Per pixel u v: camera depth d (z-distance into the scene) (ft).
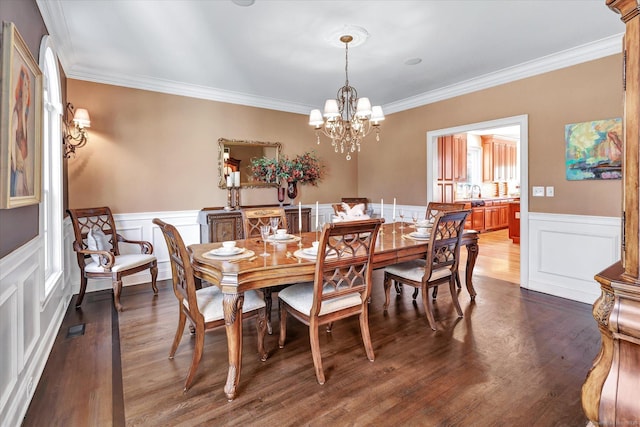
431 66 11.91
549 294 11.69
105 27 8.84
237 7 7.94
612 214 10.19
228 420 5.47
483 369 6.89
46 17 7.82
